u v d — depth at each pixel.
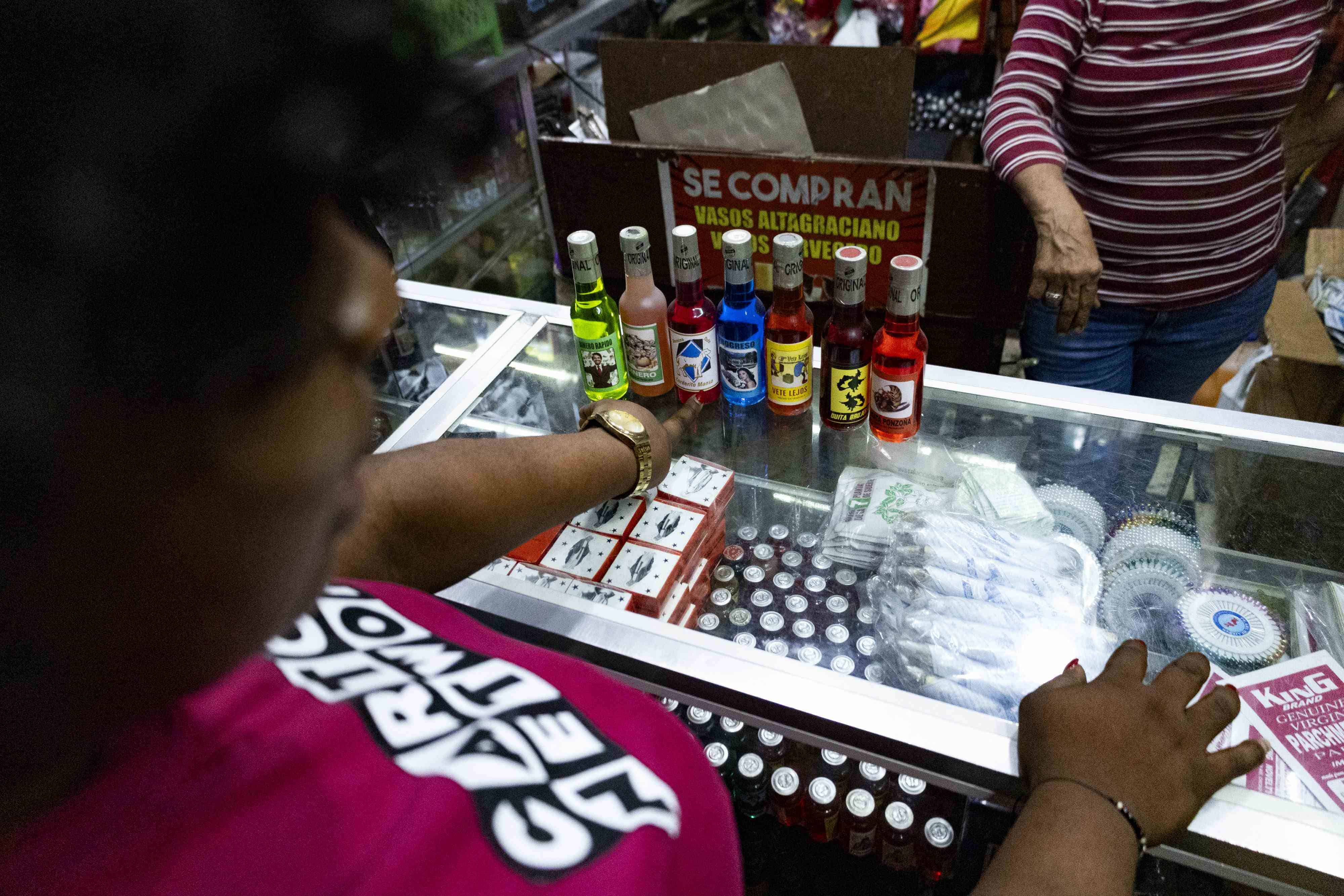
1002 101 1.60
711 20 2.94
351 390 0.26
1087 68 1.53
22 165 0.17
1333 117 1.71
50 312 0.18
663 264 2.18
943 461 1.16
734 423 1.27
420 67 0.22
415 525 0.74
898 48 1.73
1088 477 1.10
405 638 0.49
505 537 0.81
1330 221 2.80
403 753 0.39
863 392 1.19
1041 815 0.61
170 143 0.18
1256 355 2.40
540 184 2.76
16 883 0.28
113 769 0.30
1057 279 1.55
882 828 1.12
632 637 0.89
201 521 0.22
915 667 0.90
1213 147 1.55
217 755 0.34
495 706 0.44
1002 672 0.86
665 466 1.05
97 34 0.17
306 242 0.21
